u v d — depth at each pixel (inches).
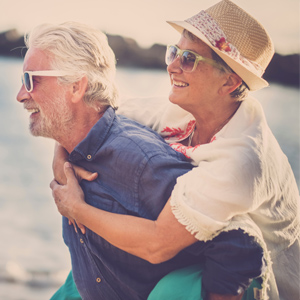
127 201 76.7
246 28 77.7
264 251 71.7
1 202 410.3
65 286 95.2
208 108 80.7
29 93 81.2
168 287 74.2
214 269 71.8
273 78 1312.7
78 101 81.3
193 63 77.5
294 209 81.8
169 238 70.6
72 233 87.2
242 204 68.9
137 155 76.3
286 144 708.0
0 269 258.4
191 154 79.4
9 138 684.1
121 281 79.0
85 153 80.2
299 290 82.2
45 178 505.0
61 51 79.6
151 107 96.1
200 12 79.7
